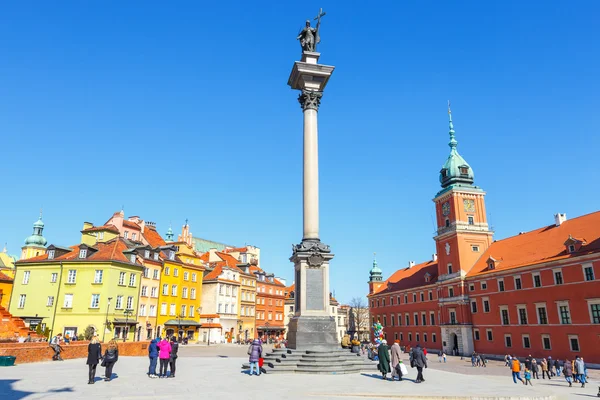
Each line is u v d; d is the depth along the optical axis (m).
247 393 16.38
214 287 85.50
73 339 55.97
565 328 58.59
